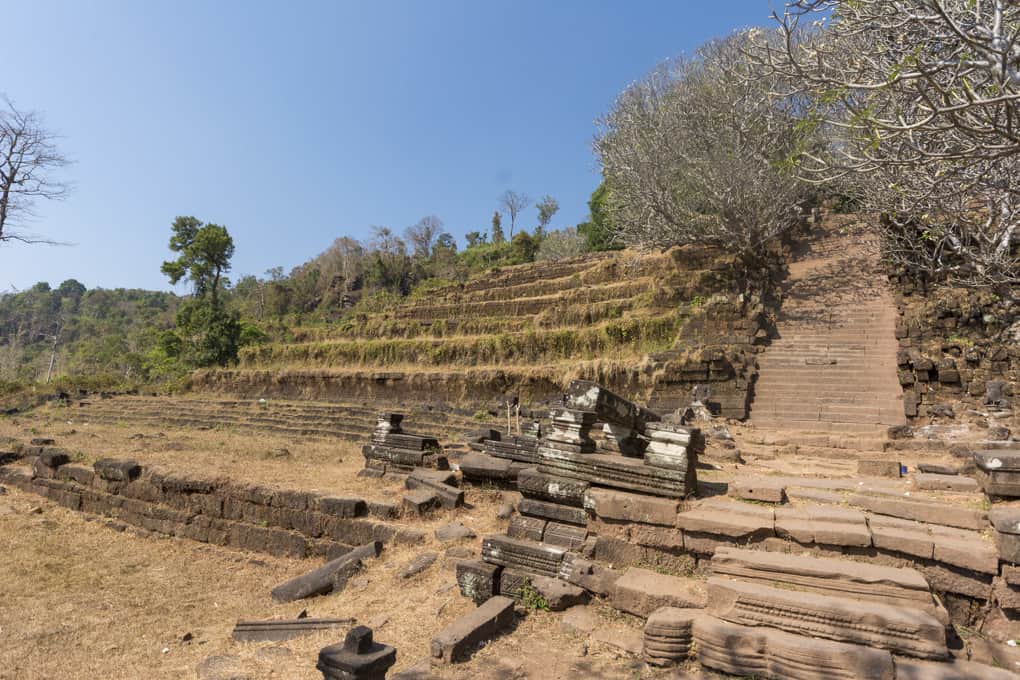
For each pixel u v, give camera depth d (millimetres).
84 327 84000
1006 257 13531
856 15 8336
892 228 18297
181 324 46781
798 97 20000
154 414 26469
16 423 24844
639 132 25922
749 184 20781
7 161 34281
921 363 14594
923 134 9883
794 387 16062
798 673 3998
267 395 29891
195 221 60281
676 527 5484
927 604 4285
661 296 22156
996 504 5238
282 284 72375
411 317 32875
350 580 7293
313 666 5129
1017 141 7508
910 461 9844
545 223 63219
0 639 6512
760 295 20375
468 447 11938
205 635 6598
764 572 4758
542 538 6082
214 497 10727
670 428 5863
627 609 5121
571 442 6355
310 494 9547
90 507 12414
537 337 23172
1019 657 4129
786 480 7008
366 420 21094
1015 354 14039
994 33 6812
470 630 4828
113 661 5957
